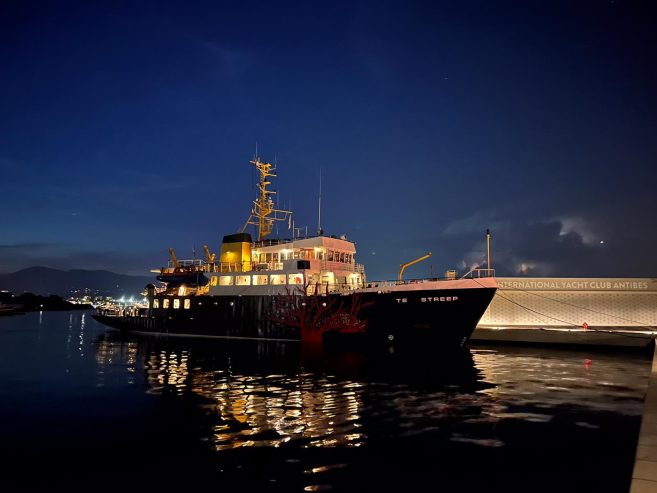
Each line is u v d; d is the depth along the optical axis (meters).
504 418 18.38
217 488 12.34
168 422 18.59
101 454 15.05
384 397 22.22
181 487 12.48
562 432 16.55
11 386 26.62
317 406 20.61
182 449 15.33
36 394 24.39
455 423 17.72
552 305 46.19
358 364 32.91
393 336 41.31
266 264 50.75
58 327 91.31
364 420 18.23
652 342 40.44
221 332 51.81
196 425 18.06
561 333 43.66
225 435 16.72
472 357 36.28
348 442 15.66
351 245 52.75
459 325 38.59
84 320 126.56
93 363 35.94
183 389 25.14
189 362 35.28
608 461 13.82
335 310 44.16
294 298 46.84
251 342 47.22
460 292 38.03
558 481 12.39
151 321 59.34
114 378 28.98
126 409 20.89
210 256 61.03
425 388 24.27
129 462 14.33
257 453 14.80
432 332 39.78
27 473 13.62
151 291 60.97
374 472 13.14
